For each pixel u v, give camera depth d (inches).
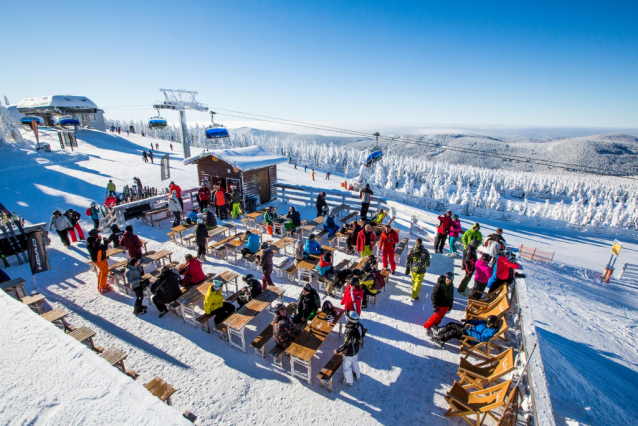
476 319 254.8
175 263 357.1
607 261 1061.1
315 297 253.4
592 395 240.1
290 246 440.1
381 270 343.0
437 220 441.1
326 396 203.0
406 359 236.2
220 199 566.6
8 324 121.0
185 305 274.8
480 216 2169.0
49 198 736.3
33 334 115.2
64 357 103.9
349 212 637.9
